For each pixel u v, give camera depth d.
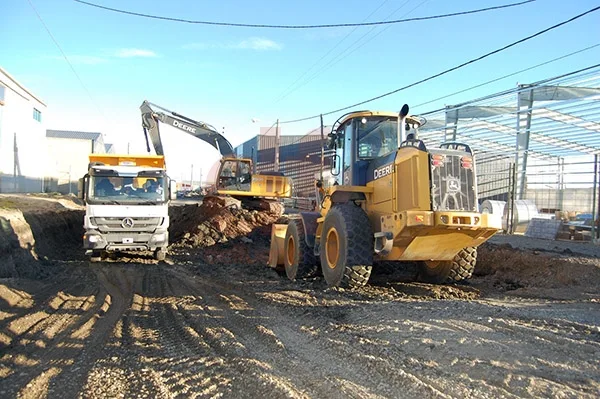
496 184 28.23
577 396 3.35
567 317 5.55
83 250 15.77
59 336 5.89
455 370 4.00
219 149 23.27
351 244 7.73
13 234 11.43
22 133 30.64
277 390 3.75
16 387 4.21
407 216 6.95
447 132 25.55
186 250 15.57
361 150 8.73
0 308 7.09
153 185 12.93
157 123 20.78
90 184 12.53
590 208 23.56
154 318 6.80
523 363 3.98
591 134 23.97
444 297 7.54
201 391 3.90
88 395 3.95
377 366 4.21
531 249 11.83
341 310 6.45
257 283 9.41
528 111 19.95
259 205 22.06
